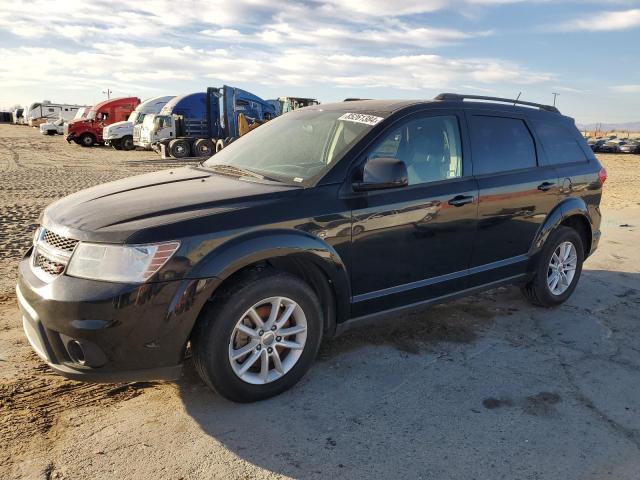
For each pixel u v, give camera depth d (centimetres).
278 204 322
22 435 288
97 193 350
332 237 337
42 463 267
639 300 534
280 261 344
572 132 523
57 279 285
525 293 502
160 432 296
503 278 450
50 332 287
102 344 278
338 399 333
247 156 418
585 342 430
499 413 323
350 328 367
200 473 263
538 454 285
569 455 284
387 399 335
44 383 344
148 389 341
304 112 447
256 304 311
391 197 364
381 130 370
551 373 375
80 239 288
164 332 286
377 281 367
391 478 263
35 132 5034
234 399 318
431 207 383
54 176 1576
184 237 288
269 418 311
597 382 364
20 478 256
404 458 278
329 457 278
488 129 438
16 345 396
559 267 500
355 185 343
